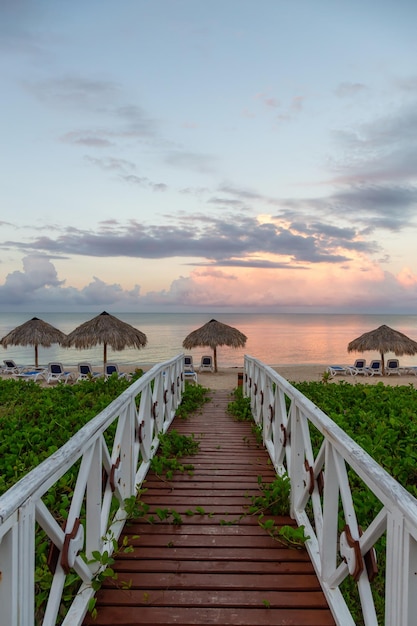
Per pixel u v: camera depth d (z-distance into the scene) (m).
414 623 1.55
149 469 4.94
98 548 2.74
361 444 4.64
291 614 2.50
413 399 7.66
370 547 2.04
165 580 2.80
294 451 3.63
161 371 6.21
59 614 2.57
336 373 23.28
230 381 19.98
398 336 23.44
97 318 19.09
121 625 2.41
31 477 1.80
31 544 1.71
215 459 5.45
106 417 2.81
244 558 3.06
